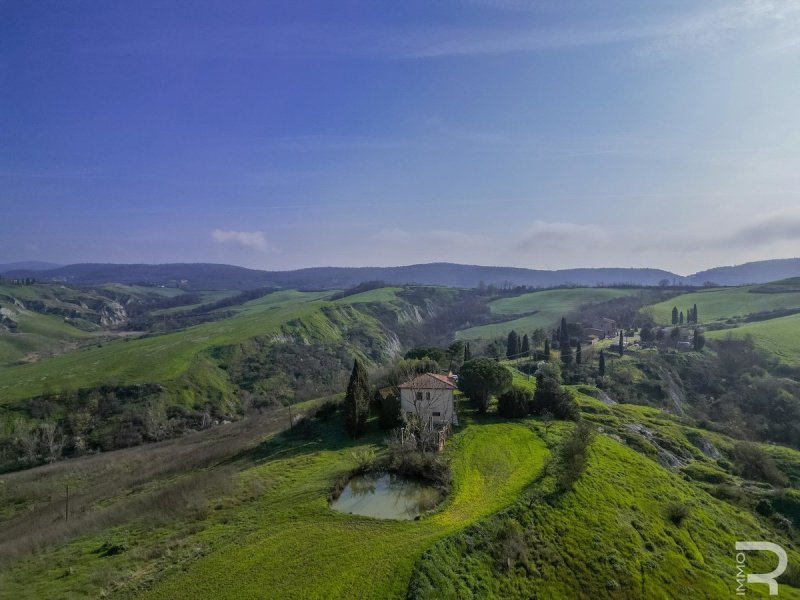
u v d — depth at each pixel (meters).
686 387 117.25
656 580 31.86
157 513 39.69
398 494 40.56
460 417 63.28
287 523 34.75
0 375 120.62
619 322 189.50
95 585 28.14
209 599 26.09
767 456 64.19
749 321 171.88
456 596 26.77
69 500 56.62
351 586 26.66
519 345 130.25
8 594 27.98
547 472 42.72
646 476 46.84
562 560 31.86
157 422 99.88
